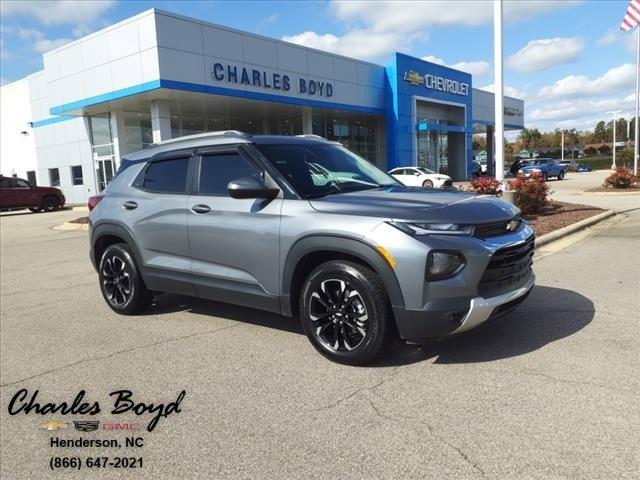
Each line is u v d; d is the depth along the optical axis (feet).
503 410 10.62
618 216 42.75
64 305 21.71
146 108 85.05
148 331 17.30
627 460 8.74
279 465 9.24
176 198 16.99
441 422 10.31
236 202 15.29
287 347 14.99
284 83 87.51
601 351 13.39
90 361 14.83
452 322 12.05
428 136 128.47
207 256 16.08
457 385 11.85
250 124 110.22
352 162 17.33
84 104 79.46
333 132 115.03
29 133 112.98
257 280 14.88
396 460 9.14
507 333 15.05
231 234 15.25
